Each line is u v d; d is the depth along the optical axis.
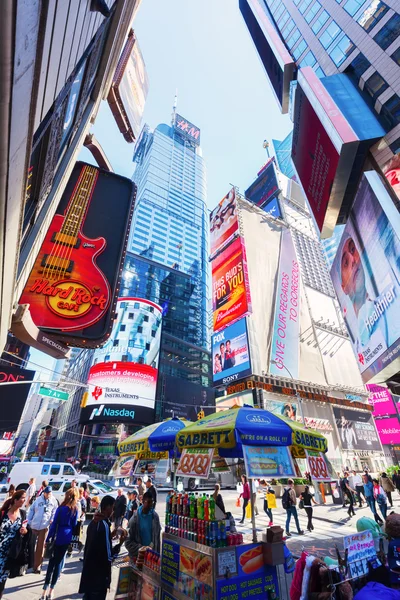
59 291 7.82
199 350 80.44
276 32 44.03
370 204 22.81
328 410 43.78
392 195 22.09
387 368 21.72
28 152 2.60
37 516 7.88
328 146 28.06
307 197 34.00
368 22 30.03
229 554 4.11
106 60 11.04
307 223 74.44
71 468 17.41
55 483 16.30
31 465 16.81
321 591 3.27
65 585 6.63
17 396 30.22
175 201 127.69
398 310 19.67
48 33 2.56
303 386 42.12
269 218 56.00
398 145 23.73
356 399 49.06
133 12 12.19
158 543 5.55
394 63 26.73
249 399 36.66
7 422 29.39
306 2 38.94
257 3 49.41
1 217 2.24
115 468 7.46
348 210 30.44
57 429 76.25
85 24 4.64
